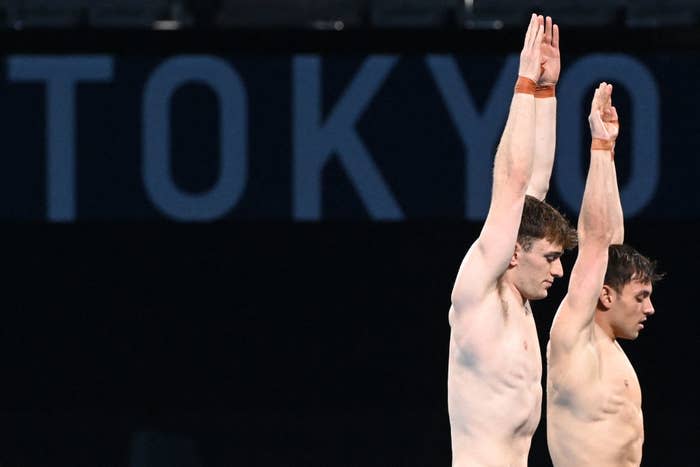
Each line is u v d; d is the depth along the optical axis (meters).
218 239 25.20
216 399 25.41
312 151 25.16
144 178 25.09
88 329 25.23
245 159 25.11
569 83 24.94
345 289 25.31
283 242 25.28
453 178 25.09
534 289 13.89
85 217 25.09
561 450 14.91
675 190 24.94
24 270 25.16
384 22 26.70
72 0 26.75
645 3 26.50
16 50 25.02
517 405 13.60
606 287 15.26
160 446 25.31
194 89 25.09
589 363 14.72
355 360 25.41
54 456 25.31
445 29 25.16
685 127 24.94
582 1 26.53
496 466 13.52
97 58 25.03
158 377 25.33
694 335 25.03
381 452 25.45
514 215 13.19
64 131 25.02
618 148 25.00
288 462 25.47
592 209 14.49
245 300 25.31
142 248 25.20
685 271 24.98
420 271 25.25
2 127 25.02
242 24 26.11
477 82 25.09
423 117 25.11
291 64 25.12
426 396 25.39
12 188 25.02
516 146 13.27
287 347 25.38
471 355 13.52
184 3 27.03
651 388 25.27
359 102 25.16
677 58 24.94
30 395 25.27
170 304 25.27
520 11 26.61
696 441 25.23
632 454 15.02
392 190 25.16
